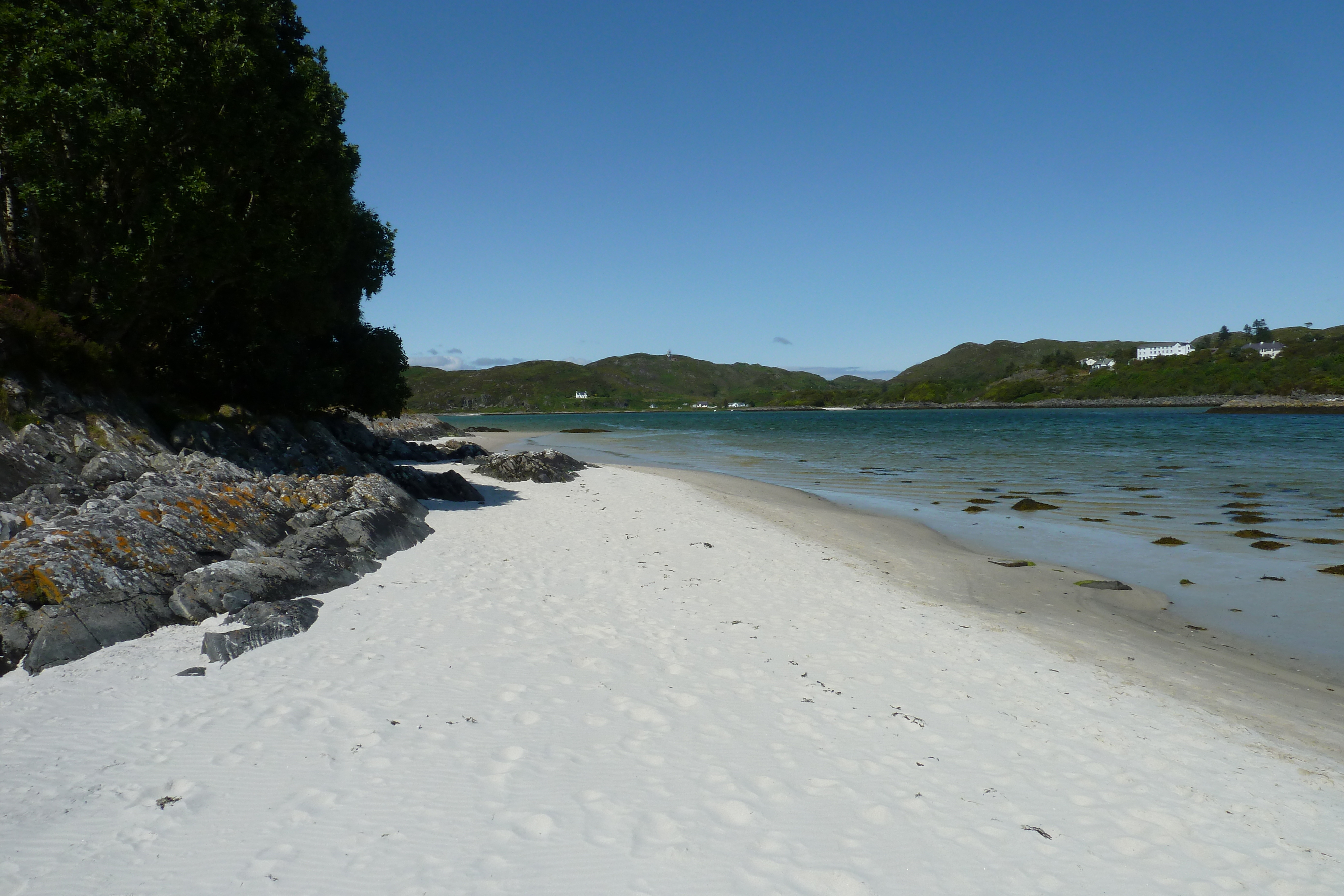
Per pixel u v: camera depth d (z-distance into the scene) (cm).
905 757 683
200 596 999
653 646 967
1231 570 1579
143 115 1597
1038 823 580
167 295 1880
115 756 631
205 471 1619
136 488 1421
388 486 1712
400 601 1116
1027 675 923
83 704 735
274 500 1433
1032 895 491
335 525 1364
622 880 483
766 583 1348
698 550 1609
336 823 539
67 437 1562
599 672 862
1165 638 1138
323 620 1009
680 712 757
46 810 546
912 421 12181
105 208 1741
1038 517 2261
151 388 1995
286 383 2483
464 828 536
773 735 714
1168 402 16125
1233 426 7731
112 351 1872
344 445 3161
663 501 2402
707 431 8931
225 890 465
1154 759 704
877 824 565
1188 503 2505
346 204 2248
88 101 1555
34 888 462
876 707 798
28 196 1602
